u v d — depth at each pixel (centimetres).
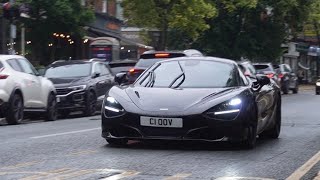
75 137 1377
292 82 4759
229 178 848
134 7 4003
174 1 3900
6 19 2595
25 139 1338
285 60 7606
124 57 5372
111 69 2827
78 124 1842
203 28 4069
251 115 1115
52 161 995
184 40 5169
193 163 975
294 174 902
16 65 1898
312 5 5347
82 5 3456
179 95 1117
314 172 930
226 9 4916
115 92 1161
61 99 2283
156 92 1140
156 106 1091
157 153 1084
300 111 2412
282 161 1026
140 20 4000
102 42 4178
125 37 6088
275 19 5156
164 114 1072
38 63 3562
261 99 1232
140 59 2352
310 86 7400
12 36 2533
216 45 5038
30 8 3145
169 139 1076
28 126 1772
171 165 953
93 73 2452
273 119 1358
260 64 3919
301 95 4412
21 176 854
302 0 5222
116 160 1002
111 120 1110
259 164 984
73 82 2334
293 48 7775
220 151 1119
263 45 5100
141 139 1104
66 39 3934
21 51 3262
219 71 1245
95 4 4700
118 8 5469
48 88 2094
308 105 2869
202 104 1083
